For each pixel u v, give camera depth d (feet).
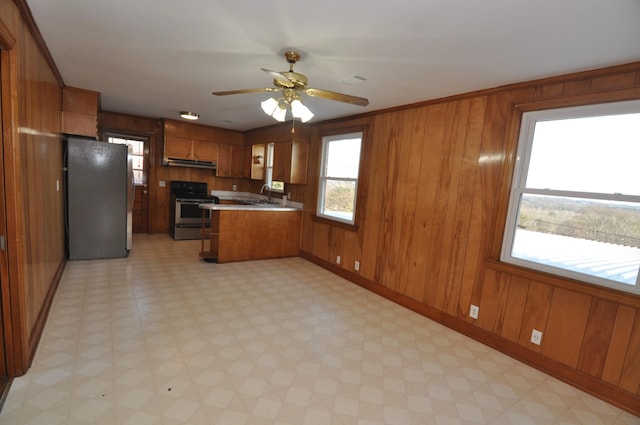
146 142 19.72
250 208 15.85
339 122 14.60
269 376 6.94
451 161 10.07
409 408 6.30
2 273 5.99
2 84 5.69
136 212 20.20
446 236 10.21
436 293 10.49
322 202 15.99
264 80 10.18
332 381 6.95
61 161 12.53
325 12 5.78
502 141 8.83
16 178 5.98
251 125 19.27
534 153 8.39
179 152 19.74
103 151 13.97
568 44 6.20
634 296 6.63
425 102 10.79
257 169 20.71
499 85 8.75
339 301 11.53
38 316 7.93
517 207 8.71
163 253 16.19
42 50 8.14
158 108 15.90
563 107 7.75
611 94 6.94
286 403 6.16
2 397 5.72
